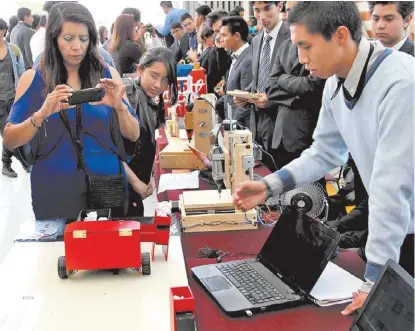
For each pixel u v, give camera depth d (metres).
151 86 2.46
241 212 1.97
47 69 1.98
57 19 1.89
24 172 5.39
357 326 1.19
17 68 5.15
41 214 2.06
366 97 1.41
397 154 1.27
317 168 1.72
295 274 1.48
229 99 3.82
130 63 4.18
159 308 1.38
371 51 1.38
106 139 2.05
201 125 2.78
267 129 3.26
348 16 1.33
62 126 1.98
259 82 3.45
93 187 2.03
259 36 3.51
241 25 3.83
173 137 3.33
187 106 3.24
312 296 1.41
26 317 1.33
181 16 6.84
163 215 1.62
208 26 5.47
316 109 2.87
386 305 1.11
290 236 1.59
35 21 6.55
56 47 1.95
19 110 1.99
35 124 1.85
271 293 1.44
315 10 1.33
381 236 1.29
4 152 5.12
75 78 2.03
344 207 2.67
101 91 1.90
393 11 2.31
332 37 1.34
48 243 1.80
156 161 3.10
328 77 1.50
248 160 1.98
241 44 3.87
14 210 4.26
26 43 6.38
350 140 1.55
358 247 2.07
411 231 1.47
